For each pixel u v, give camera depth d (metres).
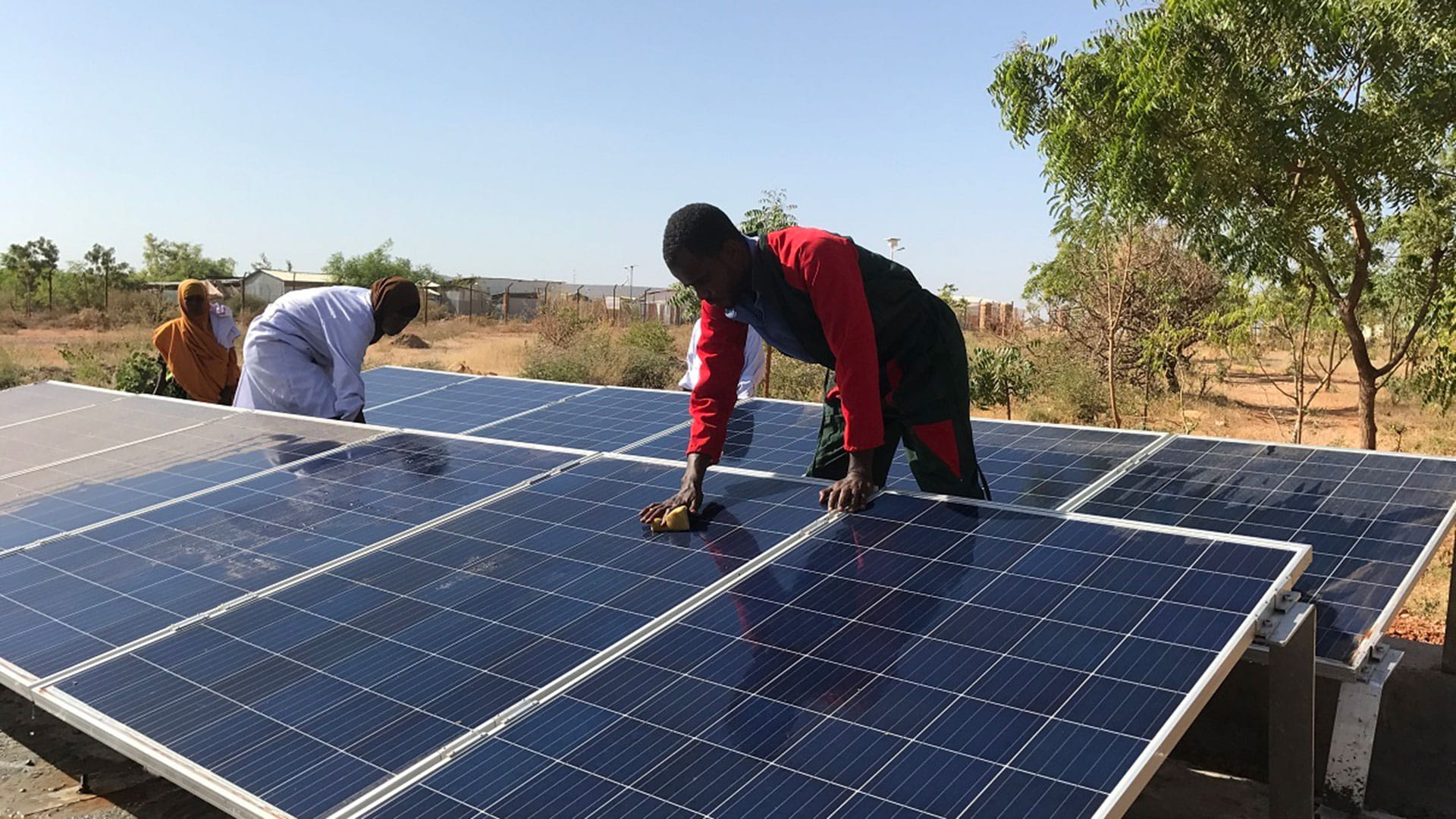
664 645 2.83
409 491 4.48
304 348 7.22
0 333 43.75
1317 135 7.52
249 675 2.96
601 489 4.22
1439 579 8.30
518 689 2.72
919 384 4.14
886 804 2.10
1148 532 3.12
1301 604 2.76
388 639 3.07
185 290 10.06
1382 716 5.07
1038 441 6.57
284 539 4.06
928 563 3.13
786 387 19.58
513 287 71.94
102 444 6.19
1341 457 5.58
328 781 2.41
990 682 2.48
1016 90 8.52
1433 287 8.79
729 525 3.64
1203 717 4.95
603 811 2.18
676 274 3.69
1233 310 12.40
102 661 3.15
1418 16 7.25
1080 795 2.03
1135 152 7.66
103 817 3.99
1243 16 7.25
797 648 2.74
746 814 2.12
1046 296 19.56
